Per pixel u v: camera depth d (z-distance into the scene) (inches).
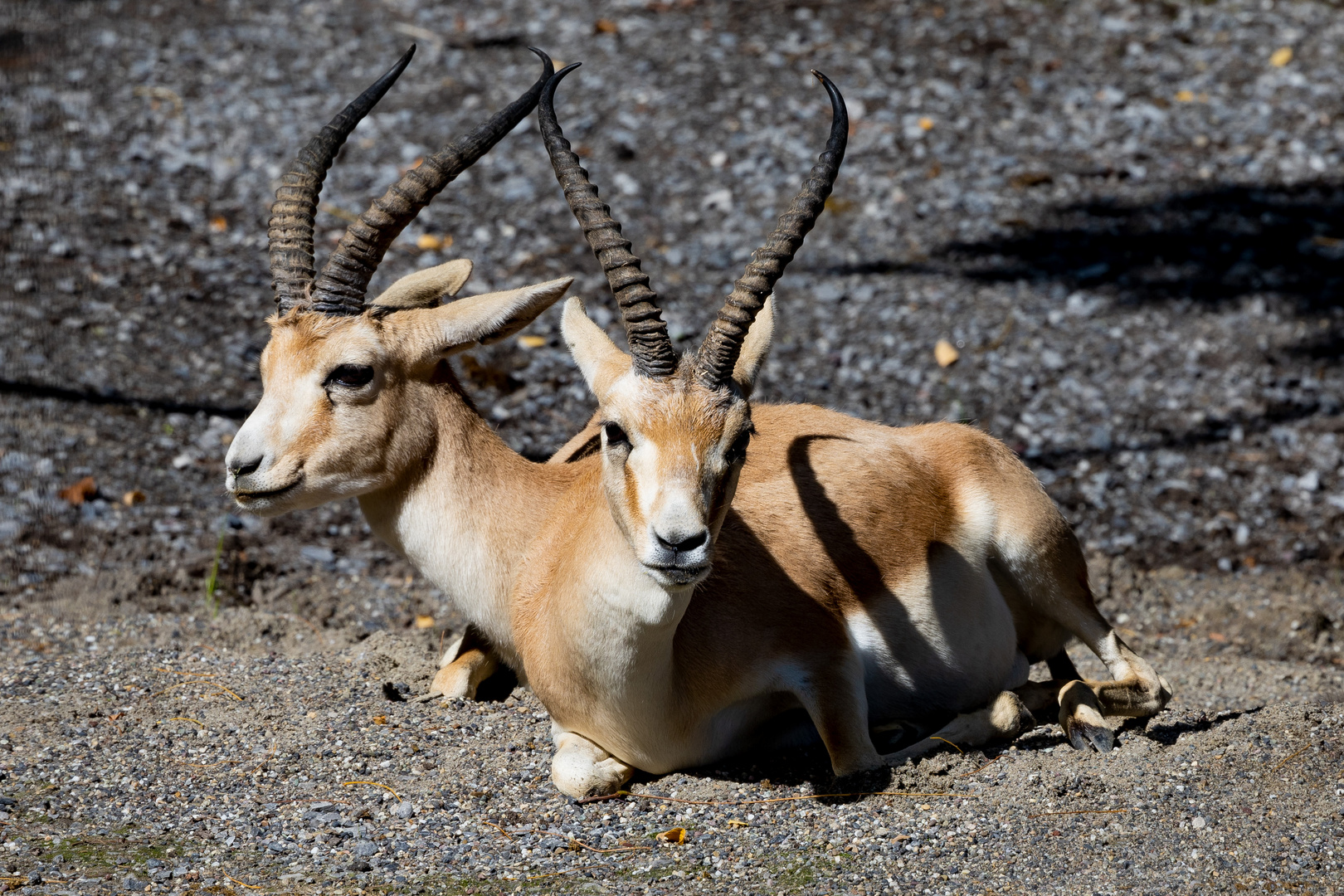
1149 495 1122.0
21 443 1064.2
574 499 666.8
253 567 954.1
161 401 1155.3
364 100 710.5
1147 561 1039.6
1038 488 759.1
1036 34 1888.5
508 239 1428.4
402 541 690.8
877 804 621.6
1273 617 931.3
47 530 974.4
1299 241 1477.6
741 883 545.3
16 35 1803.6
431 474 677.9
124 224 1407.5
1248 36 1887.3
